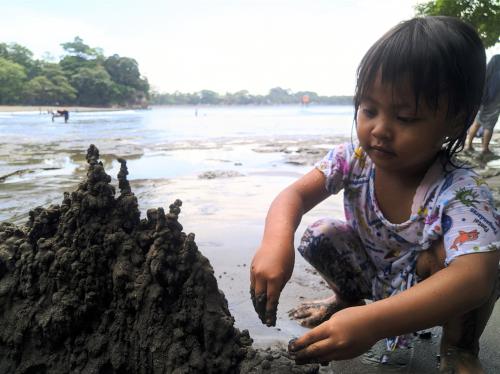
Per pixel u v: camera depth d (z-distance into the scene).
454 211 0.53
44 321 0.52
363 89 0.51
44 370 0.52
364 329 0.46
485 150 2.72
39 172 2.22
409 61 0.47
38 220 0.56
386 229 0.62
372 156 0.52
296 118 12.71
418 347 0.67
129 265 0.52
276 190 1.75
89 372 0.51
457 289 0.48
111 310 0.52
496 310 0.77
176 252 0.52
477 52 0.50
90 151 0.56
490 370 0.60
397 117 0.49
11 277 0.55
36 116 13.77
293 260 0.53
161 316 0.50
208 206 1.46
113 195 0.55
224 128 7.07
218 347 0.49
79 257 0.53
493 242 0.50
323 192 0.67
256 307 0.51
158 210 0.52
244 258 0.97
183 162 2.62
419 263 0.60
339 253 0.69
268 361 0.50
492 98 2.66
